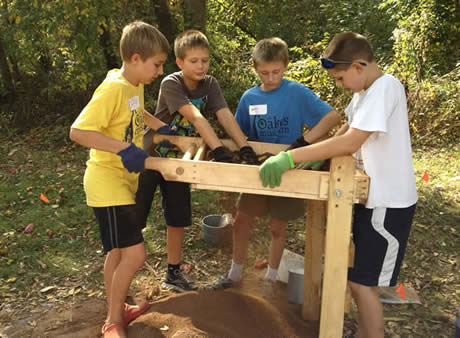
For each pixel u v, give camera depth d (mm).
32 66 8297
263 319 2469
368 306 2096
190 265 3322
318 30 12312
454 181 5168
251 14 11359
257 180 1868
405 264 3451
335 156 1816
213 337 2260
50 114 7645
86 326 2600
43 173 5477
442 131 6680
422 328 2650
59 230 3938
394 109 1934
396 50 8828
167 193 2807
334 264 1909
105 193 2230
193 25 7996
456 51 8867
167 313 2477
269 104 2658
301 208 2641
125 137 2277
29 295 2965
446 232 3992
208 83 2744
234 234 2842
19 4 6336
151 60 2170
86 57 6195
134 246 2279
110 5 5965
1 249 3506
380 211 1975
